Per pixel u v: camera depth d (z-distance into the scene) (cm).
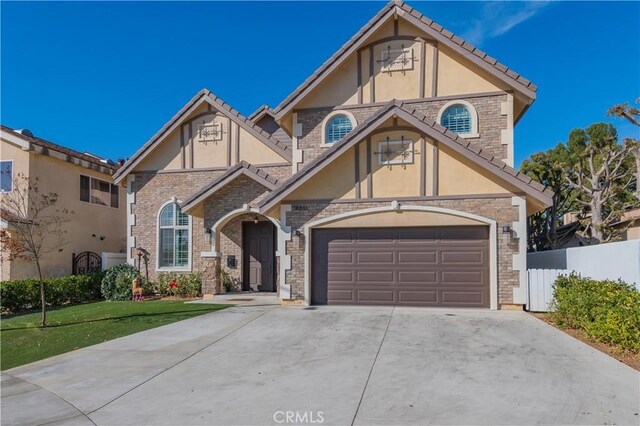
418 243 1370
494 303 1291
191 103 1816
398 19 1590
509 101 1509
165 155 1859
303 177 1398
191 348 929
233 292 1759
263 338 997
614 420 546
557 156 2822
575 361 784
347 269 1412
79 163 2117
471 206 1321
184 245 1823
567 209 2627
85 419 595
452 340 945
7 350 972
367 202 1387
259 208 1429
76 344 997
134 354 897
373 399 627
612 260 1174
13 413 622
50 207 1958
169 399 653
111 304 1608
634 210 2417
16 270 1794
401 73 1584
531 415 563
